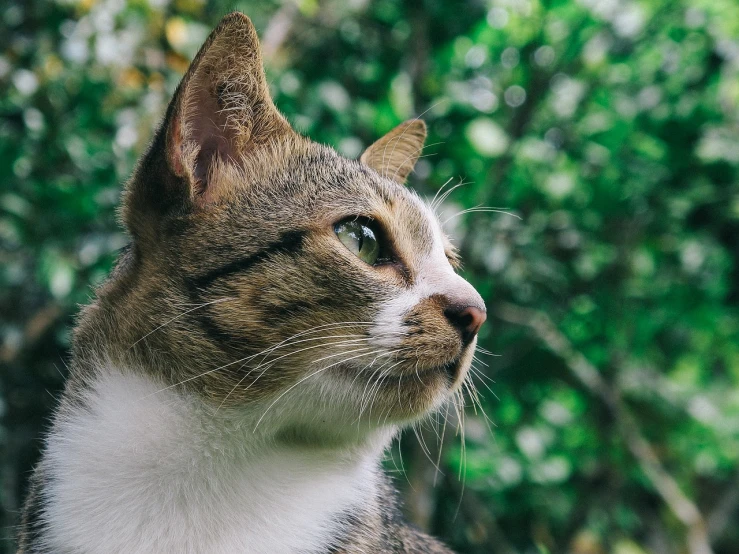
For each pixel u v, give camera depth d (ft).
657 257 2.40
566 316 2.25
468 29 2.11
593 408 2.39
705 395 2.77
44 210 1.82
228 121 1.15
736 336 2.79
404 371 1.09
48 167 1.82
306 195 1.12
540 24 2.01
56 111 1.82
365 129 2.05
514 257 2.02
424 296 1.11
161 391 1.08
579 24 1.98
